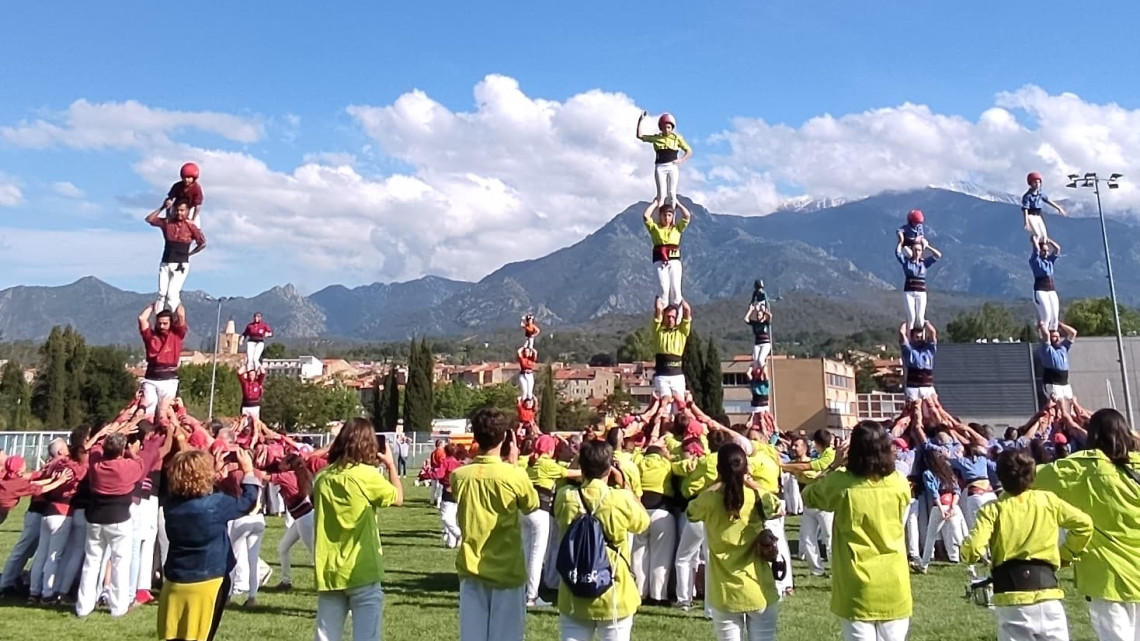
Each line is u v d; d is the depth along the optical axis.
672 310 13.16
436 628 8.95
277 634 8.65
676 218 13.41
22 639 8.43
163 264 11.76
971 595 6.04
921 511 13.96
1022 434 17.48
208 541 6.03
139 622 9.23
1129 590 5.69
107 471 9.47
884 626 5.38
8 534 16.94
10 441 30.67
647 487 10.33
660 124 13.41
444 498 15.98
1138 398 43.44
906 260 16.69
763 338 21.09
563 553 5.82
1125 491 5.77
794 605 10.30
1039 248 18.41
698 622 9.30
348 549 6.05
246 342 18.03
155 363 11.56
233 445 11.41
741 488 6.04
